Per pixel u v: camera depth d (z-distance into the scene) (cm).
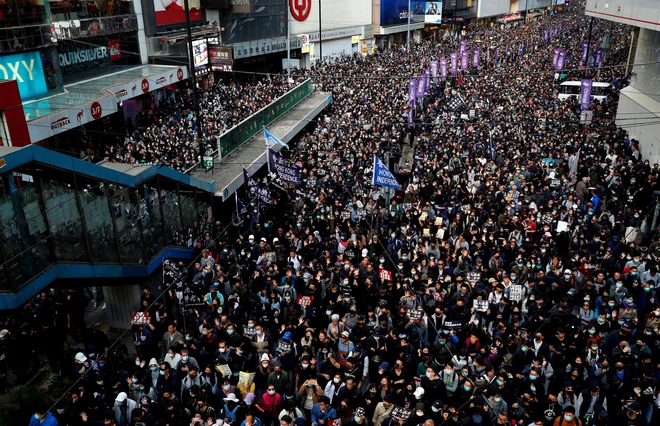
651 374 923
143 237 1405
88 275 1209
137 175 1355
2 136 1691
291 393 970
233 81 4059
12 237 1020
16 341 1154
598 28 8381
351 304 1163
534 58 5619
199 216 1730
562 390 912
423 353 984
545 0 13312
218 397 982
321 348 1073
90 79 2841
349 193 1989
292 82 3816
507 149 2425
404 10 7238
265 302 1212
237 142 2355
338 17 6331
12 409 1000
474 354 1003
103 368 1022
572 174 2139
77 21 2769
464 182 1939
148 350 1112
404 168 2367
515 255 1397
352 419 884
